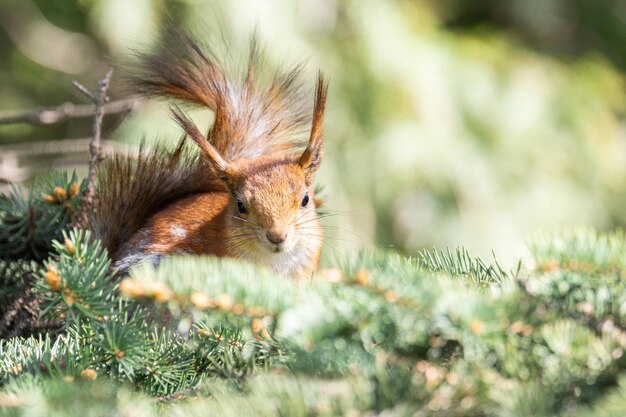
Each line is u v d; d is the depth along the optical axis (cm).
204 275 298
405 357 298
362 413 297
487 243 366
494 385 297
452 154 366
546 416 296
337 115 358
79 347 303
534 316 297
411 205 366
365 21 367
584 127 392
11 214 317
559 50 434
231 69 320
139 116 349
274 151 319
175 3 353
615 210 398
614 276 299
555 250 299
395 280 298
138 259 315
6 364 304
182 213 317
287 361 299
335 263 298
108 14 353
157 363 304
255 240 314
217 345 304
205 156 315
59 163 331
